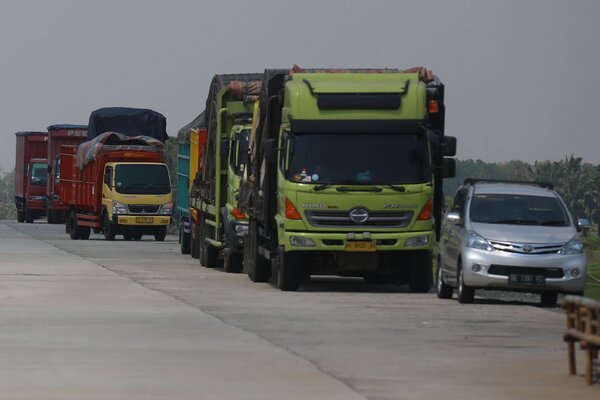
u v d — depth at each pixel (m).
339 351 35.69
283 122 59.53
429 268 58.75
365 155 57.66
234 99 73.88
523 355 35.25
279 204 58.97
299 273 58.31
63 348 35.97
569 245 51.88
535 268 51.47
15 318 44.38
